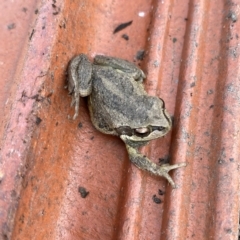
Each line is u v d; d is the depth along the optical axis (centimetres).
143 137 18
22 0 19
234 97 18
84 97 19
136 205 18
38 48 17
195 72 19
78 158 19
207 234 17
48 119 17
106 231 18
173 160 18
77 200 18
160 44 19
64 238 18
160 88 19
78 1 19
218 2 20
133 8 21
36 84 17
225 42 19
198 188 18
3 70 18
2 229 15
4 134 16
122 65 19
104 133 19
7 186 16
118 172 19
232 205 17
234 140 18
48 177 17
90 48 20
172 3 20
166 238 17
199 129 18
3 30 19
